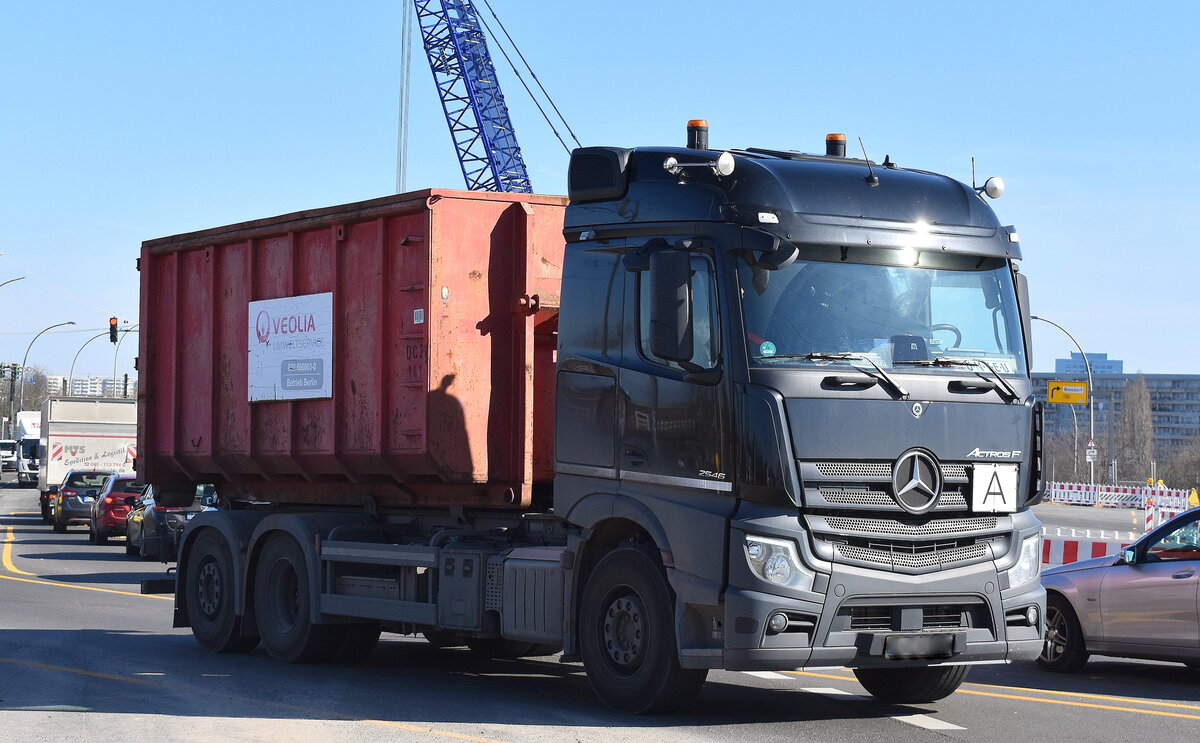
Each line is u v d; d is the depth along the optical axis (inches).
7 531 1541.6
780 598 324.8
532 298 428.1
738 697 401.1
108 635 555.8
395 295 442.9
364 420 454.6
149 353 566.3
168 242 553.9
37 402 6648.6
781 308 337.1
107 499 1259.8
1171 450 5664.4
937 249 354.6
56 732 332.8
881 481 333.7
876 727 350.3
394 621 439.8
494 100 2965.1
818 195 347.9
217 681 426.9
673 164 355.3
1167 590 443.5
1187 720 371.6
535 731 335.3
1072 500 2551.7
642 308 360.5
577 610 373.7
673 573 342.6
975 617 347.3
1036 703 399.5
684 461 344.5
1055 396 1444.4
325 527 474.3
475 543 427.2
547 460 431.8
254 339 510.3
